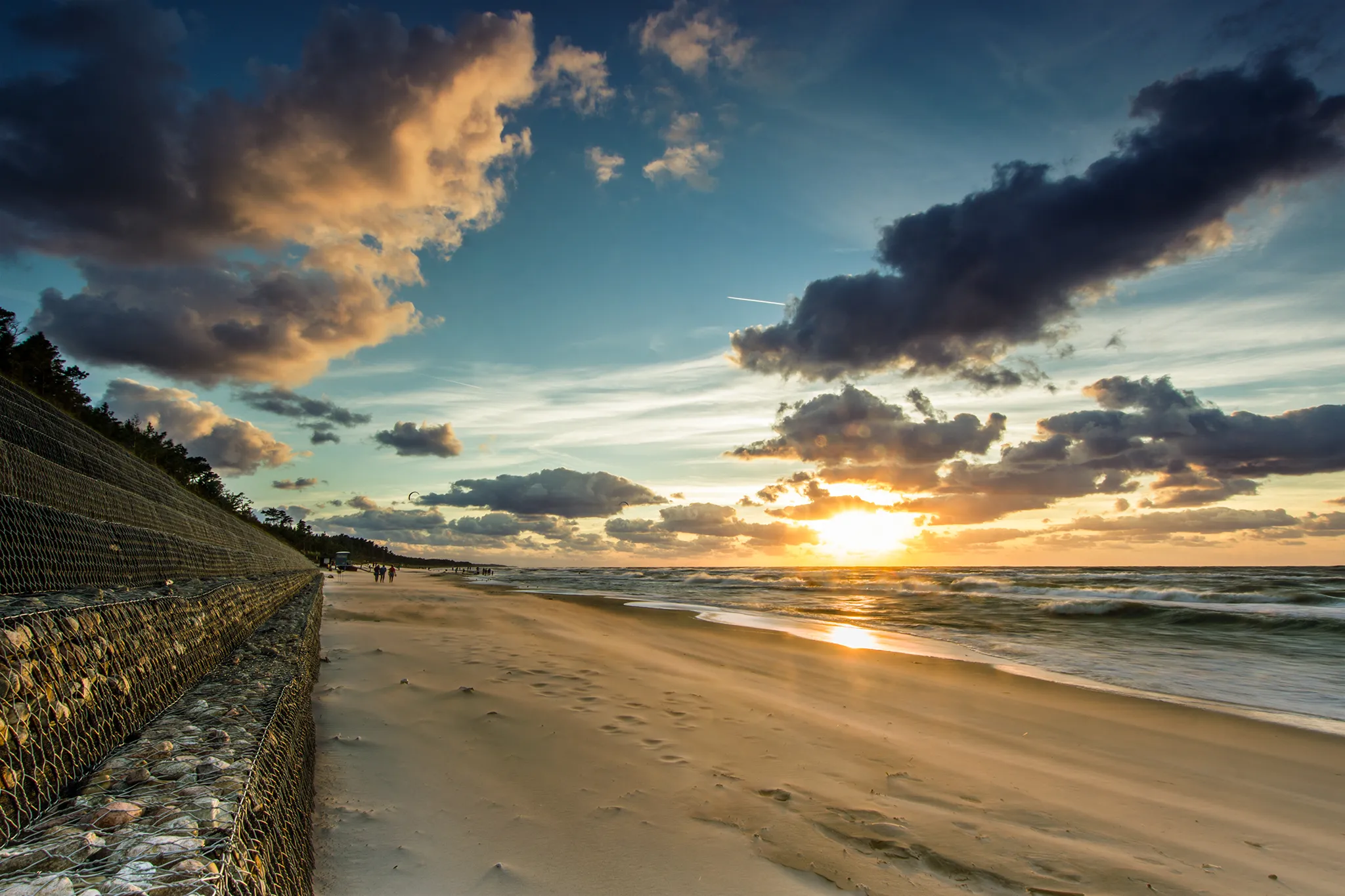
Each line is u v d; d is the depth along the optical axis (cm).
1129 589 3706
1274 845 542
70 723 315
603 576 9362
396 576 8994
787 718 875
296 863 349
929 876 464
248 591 1038
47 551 630
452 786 583
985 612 2628
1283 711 987
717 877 447
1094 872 483
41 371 1905
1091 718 941
